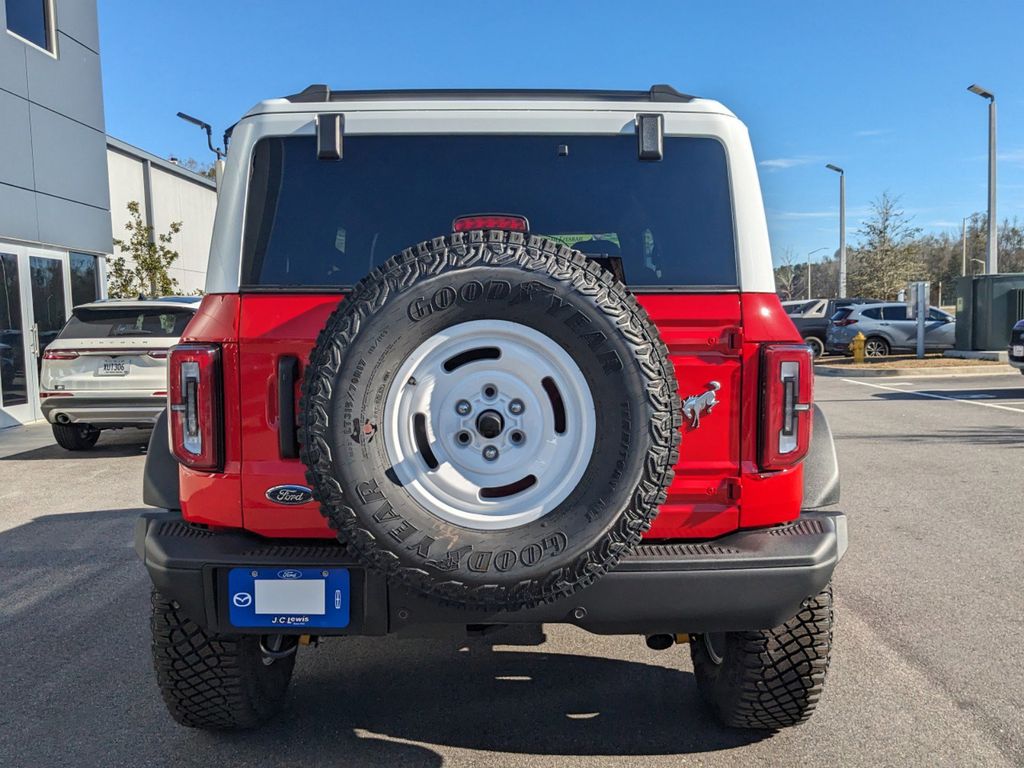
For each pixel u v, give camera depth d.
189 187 30.20
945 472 8.45
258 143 2.95
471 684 3.88
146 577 5.49
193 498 2.80
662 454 2.45
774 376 2.71
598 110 2.98
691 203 2.96
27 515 7.17
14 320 13.05
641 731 3.40
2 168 12.77
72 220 14.72
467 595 2.42
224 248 2.87
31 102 13.56
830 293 76.06
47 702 3.69
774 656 3.06
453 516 2.44
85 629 4.56
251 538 2.79
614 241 2.98
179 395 2.73
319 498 2.41
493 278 2.40
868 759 3.15
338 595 2.65
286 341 2.74
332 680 3.94
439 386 2.45
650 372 2.43
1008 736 3.30
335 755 3.22
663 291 2.76
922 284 22.78
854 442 10.30
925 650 4.13
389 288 2.41
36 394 13.58
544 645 4.38
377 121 2.96
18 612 4.84
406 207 2.99
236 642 3.09
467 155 3.00
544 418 2.46
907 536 6.16
